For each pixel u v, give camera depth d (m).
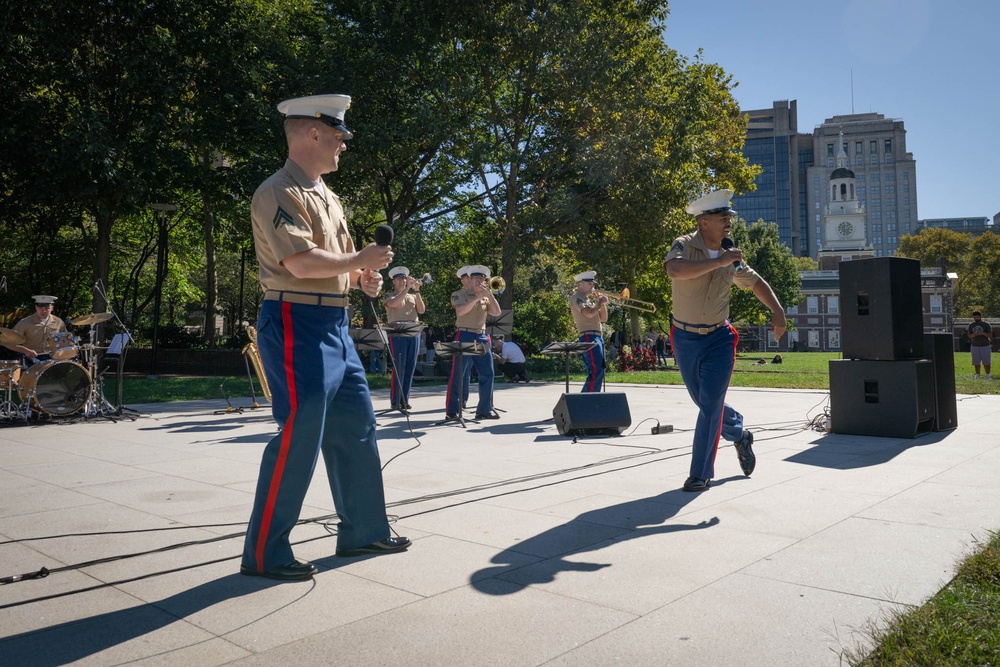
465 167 25.78
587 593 2.97
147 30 19.91
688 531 3.92
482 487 5.14
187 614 2.79
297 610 2.82
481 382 10.16
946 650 2.28
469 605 2.85
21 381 9.52
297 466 3.22
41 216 22.39
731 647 2.43
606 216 25.88
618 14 25.09
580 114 24.78
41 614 2.80
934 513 4.27
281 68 21.89
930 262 101.81
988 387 14.71
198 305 44.47
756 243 64.75
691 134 26.52
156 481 5.50
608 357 29.30
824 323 90.88
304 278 3.23
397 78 22.64
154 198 20.94
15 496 4.95
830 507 4.45
